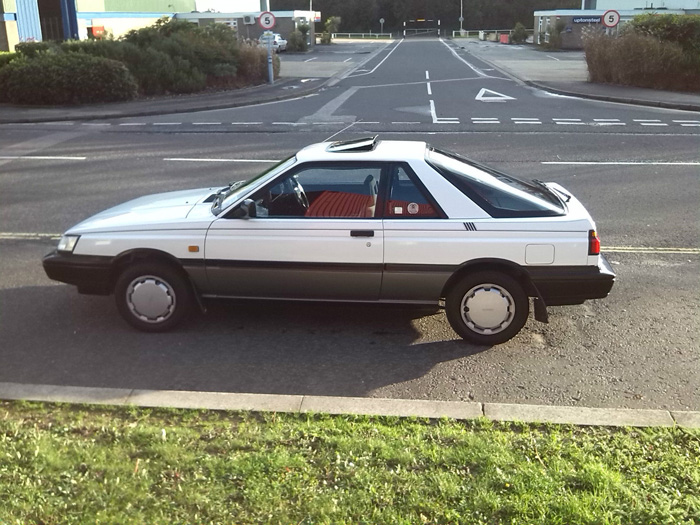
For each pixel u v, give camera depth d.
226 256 5.83
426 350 5.84
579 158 14.02
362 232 5.64
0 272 7.78
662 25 27.36
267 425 4.32
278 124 19.20
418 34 129.75
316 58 48.69
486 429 4.25
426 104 23.03
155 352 5.77
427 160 5.75
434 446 4.00
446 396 5.06
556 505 3.43
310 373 5.43
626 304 6.84
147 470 3.77
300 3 130.38
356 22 132.75
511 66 38.84
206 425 4.32
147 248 5.89
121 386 5.21
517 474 3.70
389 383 5.26
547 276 5.59
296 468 3.79
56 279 6.13
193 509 3.45
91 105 23.66
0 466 3.80
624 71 27.42
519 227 5.57
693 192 11.19
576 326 6.34
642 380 5.28
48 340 6.01
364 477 3.70
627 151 14.77
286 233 5.73
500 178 5.98
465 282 5.72
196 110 22.61
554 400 4.99
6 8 36.47
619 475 3.68
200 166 13.61
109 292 6.20
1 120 20.39
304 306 5.97
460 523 3.34
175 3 61.44
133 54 25.91
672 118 19.73
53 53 24.52
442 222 5.62
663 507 3.43
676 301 6.90
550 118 19.73
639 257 8.24
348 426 4.27
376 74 35.22
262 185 5.84
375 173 5.73
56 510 3.44
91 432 4.22
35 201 11.07
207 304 6.20
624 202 10.66
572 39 56.34
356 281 5.76
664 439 4.08
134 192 11.54
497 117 19.97
